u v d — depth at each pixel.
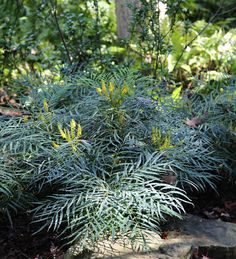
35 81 5.03
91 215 3.28
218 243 3.33
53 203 3.50
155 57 5.64
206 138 4.14
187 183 3.97
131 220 3.22
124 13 6.55
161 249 3.19
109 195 3.33
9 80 5.86
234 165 4.22
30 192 3.79
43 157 3.78
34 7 7.20
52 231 3.69
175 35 6.19
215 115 4.44
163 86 4.98
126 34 6.59
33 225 3.76
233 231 3.47
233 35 6.58
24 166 3.81
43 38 6.89
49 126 4.05
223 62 6.05
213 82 5.33
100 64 5.59
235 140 4.23
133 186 3.38
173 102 4.54
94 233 3.22
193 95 4.86
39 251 3.57
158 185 3.44
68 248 3.45
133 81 4.39
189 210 4.02
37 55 6.34
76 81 4.90
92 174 3.47
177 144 3.68
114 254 3.11
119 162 3.69
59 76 5.28
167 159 3.74
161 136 3.90
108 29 7.11
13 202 3.66
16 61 6.16
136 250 3.14
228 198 4.20
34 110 4.50
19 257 3.54
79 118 4.03
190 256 3.21
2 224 3.83
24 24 7.17
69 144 3.54
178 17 6.07
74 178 3.52
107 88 4.29
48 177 3.53
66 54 5.77
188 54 6.21
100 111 3.88
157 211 3.37
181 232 3.45
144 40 5.41
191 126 4.27
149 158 3.54
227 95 4.51
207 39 6.45
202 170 4.03
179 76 6.09
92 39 6.05
